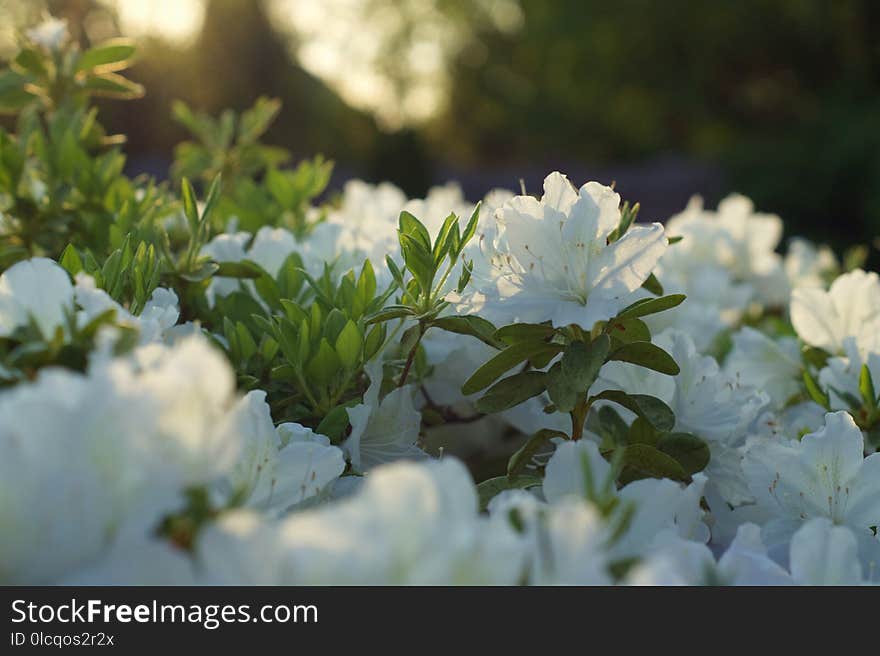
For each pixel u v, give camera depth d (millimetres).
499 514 449
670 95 5242
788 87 5270
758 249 1059
